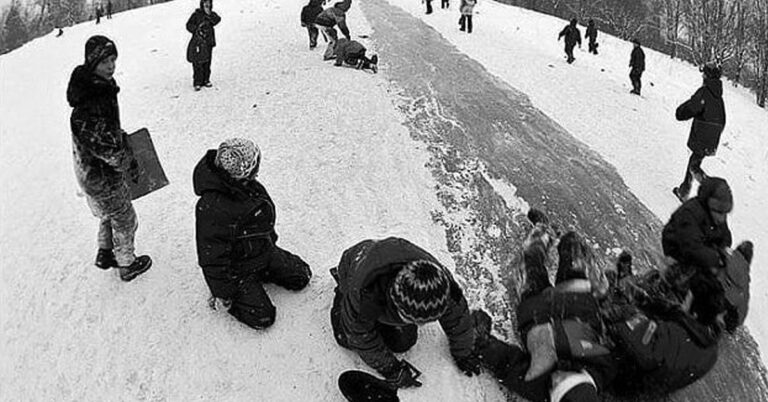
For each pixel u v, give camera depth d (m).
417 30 18.03
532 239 5.48
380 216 6.89
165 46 16.48
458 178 7.98
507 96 11.90
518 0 54.88
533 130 10.25
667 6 40.59
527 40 19.61
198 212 4.66
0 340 5.02
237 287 4.93
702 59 31.36
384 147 8.61
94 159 4.78
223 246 4.68
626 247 7.12
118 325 5.07
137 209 6.68
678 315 4.84
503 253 6.49
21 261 6.03
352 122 9.41
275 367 4.73
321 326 5.09
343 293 4.60
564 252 5.07
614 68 17.61
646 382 4.65
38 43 22.80
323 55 13.69
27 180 8.06
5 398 4.50
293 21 18.25
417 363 4.75
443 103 10.79
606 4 52.62
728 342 5.79
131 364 4.73
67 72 15.89
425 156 8.46
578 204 7.85
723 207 5.32
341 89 10.97
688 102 8.45
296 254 6.03
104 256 5.57
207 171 4.68
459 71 13.27
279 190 7.29
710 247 5.25
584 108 12.12
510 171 8.45
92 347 4.88
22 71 17.23
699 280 5.06
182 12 25.69
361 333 4.25
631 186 8.84
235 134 8.98
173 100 10.48
